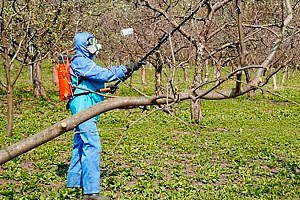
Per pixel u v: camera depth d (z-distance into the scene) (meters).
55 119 22.56
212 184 11.42
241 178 12.09
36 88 30.19
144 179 11.32
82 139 8.59
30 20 17.09
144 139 17.12
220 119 24.19
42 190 10.21
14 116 23.17
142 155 14.32
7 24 16.69
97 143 8.65
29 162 12.88
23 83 38.56
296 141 18.58
